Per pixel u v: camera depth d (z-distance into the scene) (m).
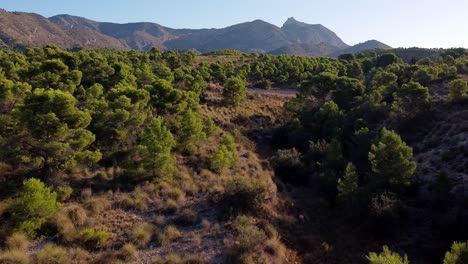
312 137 34.97
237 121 41.66
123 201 16.03
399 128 33.00
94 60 37.22
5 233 11.88
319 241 17.62
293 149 31.00
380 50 124.44
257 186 18.84
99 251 12.54
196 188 19.02
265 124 43.22
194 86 40.97
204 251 13.55
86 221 13.95
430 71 44.53
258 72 66.00
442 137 29.02
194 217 15.95
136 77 38.03
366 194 21.06
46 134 14.90
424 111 32.94
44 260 11.05
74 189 16.11
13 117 14.70
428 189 22.80
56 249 11.70
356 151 28.98
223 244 14.14
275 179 25.97
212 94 48.50
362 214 20.66
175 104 26.70
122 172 18.70
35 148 15.05
